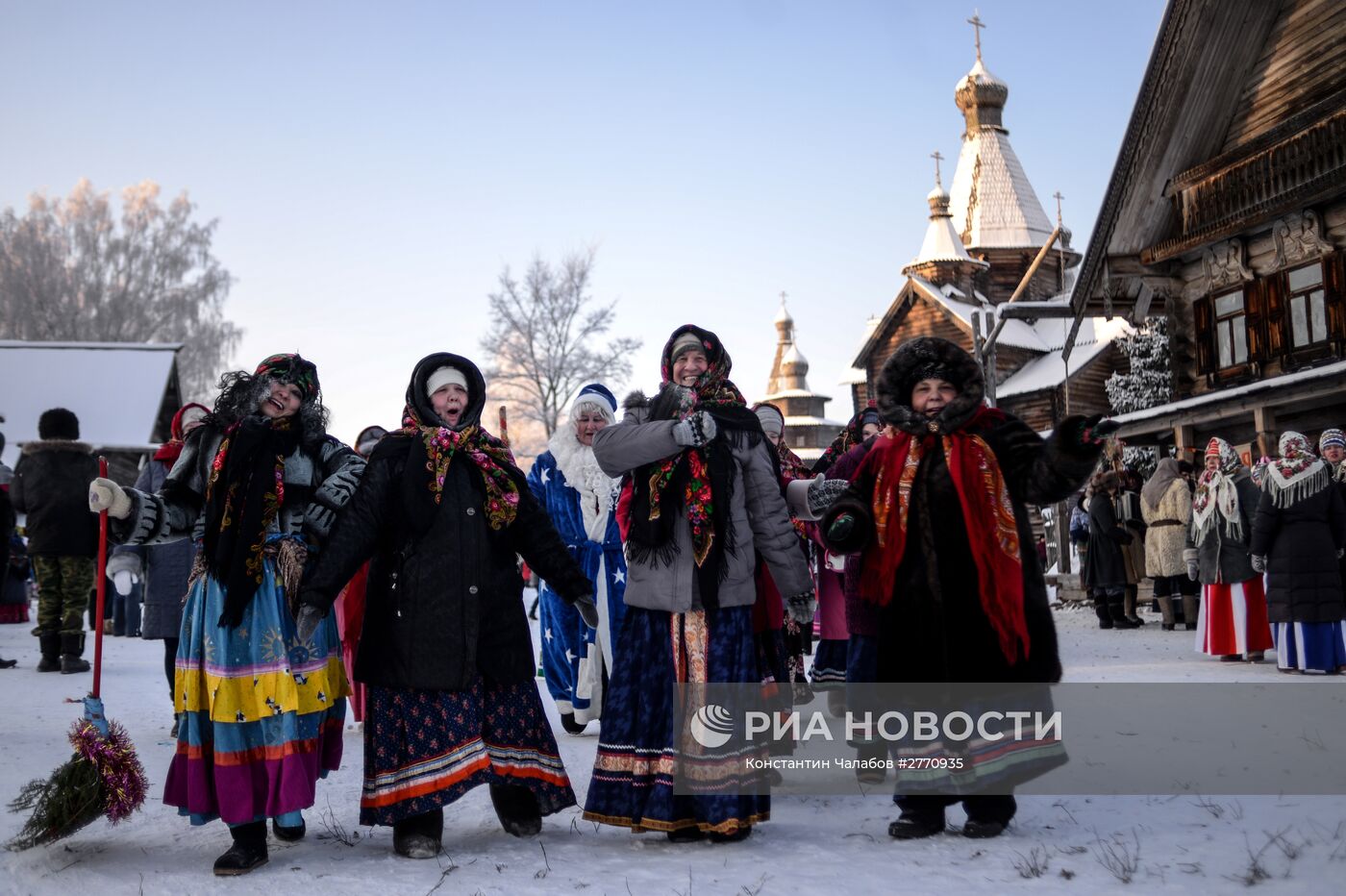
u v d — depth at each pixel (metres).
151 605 7.24
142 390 32.97
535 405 43.44
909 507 4.21
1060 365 42.41
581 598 4.53
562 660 6.96
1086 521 18.44
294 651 4.17
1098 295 19.64
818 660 6.73
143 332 53.56
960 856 3.84
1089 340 43.88
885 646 4.23
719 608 4.25
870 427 6.77
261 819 4.02
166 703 8.31
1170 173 18.84
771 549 4.43
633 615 4.36
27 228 54.38
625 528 4.42
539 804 4.35
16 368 33.44
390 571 4.22
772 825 4.52
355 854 4.18
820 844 4.11
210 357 54.06
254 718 4.04
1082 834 4.12
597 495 6.82
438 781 4.08
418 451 4.27
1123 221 19.16
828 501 4.46
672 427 4.25
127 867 4.04
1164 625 14.61
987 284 50.31
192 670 4.08
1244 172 17.34
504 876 3.77
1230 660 10.29
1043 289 51.03
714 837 4.15
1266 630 10.05
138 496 4.22
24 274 52.75
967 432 4.25
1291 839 3.90
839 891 3.46
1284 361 17.42
